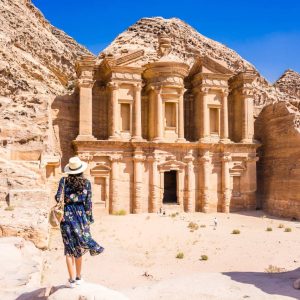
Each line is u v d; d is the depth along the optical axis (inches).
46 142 1499.8
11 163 1253.7
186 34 2741.1
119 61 1777.8
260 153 2017.7
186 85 2012.8
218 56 2770.7
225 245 1111.6
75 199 331.0
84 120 1739.7
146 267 865.5
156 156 1769.2
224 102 1893.5
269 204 1876.2
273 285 459.8
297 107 1953.7
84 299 296.5
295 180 1689.2
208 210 1813.5
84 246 323.6
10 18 2225.6
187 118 1991.9
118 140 1734.7
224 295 418.6
